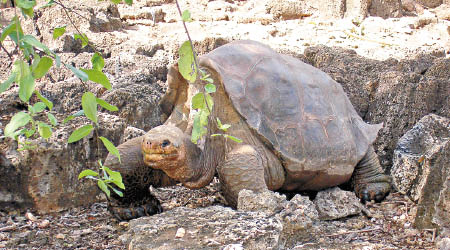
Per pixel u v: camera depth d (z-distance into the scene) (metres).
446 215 3.55
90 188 3.90
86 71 2.15
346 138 3.87
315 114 3.80
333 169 3.79
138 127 4.46
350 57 4.99
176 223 3.22
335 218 3.73
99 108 4.41
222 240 3.10
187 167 3.59
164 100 3.92
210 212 3.31
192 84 3.73
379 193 4.03
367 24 7.20
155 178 3.77
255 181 3.55
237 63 3.79
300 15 7.65
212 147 3.69
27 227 3.66
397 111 4.48
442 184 3.56
